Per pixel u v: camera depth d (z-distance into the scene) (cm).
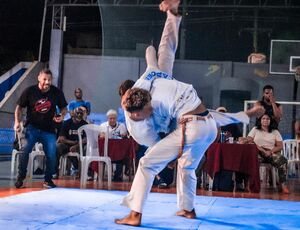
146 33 1341
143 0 1290
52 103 512
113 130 714
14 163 745
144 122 308
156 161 314
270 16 1322
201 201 452
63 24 1302
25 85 1282
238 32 1342
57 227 292
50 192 477
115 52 1340
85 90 1298
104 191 507
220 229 304
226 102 1237
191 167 331
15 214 337
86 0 1324
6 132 1146
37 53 1647
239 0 1270
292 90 1211
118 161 641
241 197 507
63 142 691
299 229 313
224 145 570
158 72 319
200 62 1254
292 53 1220
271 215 375
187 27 1352
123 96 310
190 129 313
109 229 291
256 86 1232
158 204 414
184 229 301
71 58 1304
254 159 568
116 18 1333
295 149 772
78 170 707
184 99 314
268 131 626
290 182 771
